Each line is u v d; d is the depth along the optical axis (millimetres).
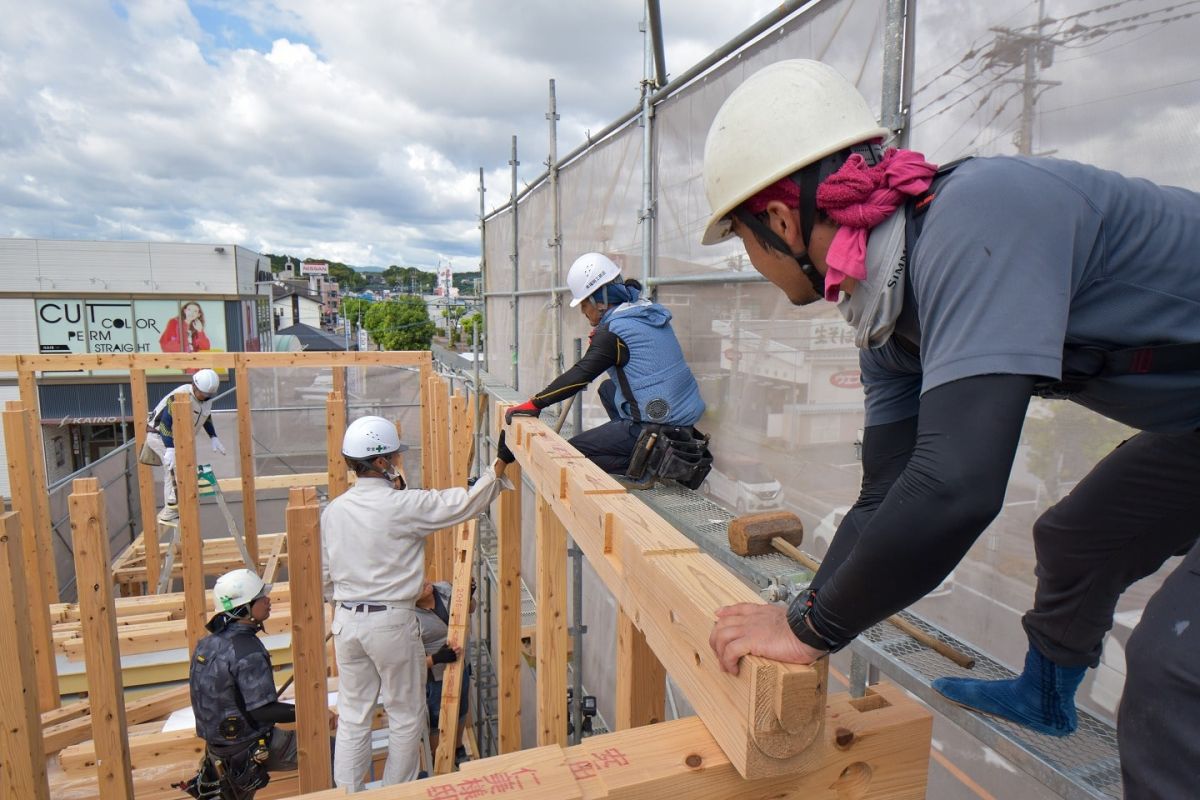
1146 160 1403
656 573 1192
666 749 964
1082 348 877
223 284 22219
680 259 3555
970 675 1429
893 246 897
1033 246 757
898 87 2020
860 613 778
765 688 823
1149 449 1084
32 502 5055
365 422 3854
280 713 3723
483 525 6973
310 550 3289
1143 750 760
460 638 5012
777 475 2797
